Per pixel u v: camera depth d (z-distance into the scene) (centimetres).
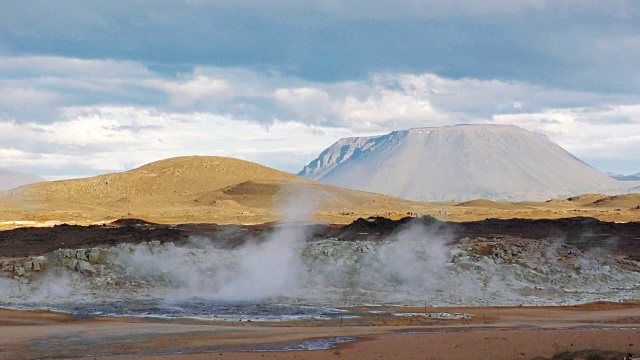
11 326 4338
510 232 10006
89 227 9219
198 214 17312
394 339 3922
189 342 3891
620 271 6669
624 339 3881
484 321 4778
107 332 4150
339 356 3456
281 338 4012
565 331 4222
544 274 6372
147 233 8525
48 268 5891
